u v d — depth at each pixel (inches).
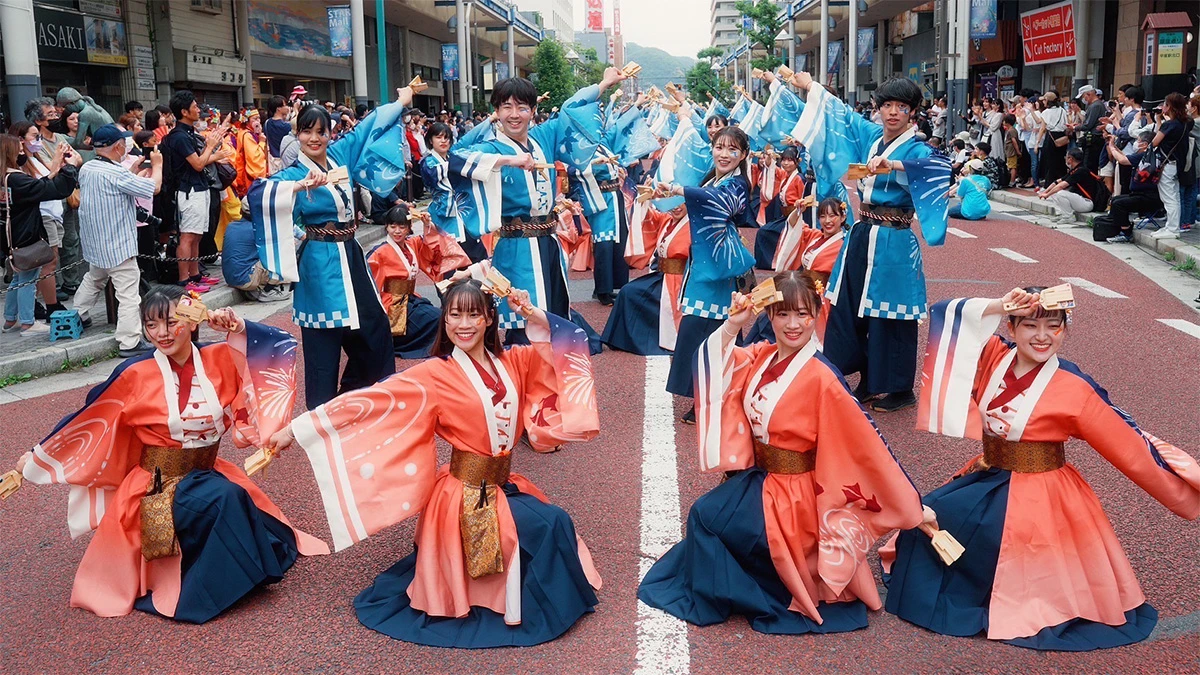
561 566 155.3
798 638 151.5
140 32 816.3
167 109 475.2
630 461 227.3
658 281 323.3
